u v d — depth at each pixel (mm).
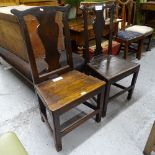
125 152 1391
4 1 2281
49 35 1351
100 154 1379
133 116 1743
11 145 849
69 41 1503
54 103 1210
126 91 1924
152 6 3342
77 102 1280
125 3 2734
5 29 1843
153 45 3570
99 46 1919
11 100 1999
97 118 1632
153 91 2133
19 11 1167
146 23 3889
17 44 1749
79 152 1394
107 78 1529
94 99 1758
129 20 3053
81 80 1476
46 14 1279
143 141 1480
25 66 1768
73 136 1528
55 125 1235
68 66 1582
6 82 2354
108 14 2301
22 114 1784
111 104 1906
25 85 2277
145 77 2434
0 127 1625
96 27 1779
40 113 1642
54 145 1450
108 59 1906
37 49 1718
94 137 1521
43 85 1421
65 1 2469
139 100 1973
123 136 1527
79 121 1405
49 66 1456
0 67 2764
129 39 2588
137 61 2910
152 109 1837
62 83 1440
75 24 2336
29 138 1519
